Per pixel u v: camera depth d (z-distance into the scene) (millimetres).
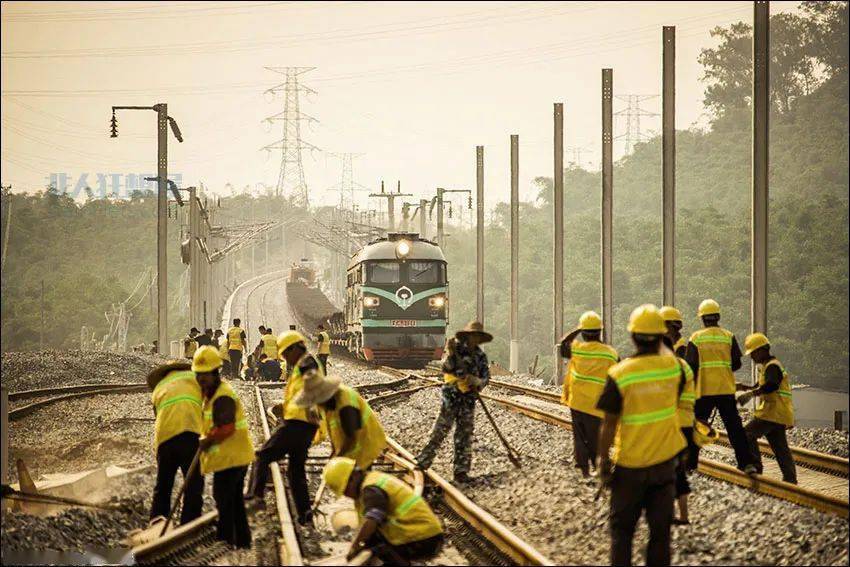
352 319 129625
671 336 39094
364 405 30906
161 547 28234
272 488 40500
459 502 35562
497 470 43781
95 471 42312
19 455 51281
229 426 30516
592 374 38938
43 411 67750
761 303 69188
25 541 30422
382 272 116062
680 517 32188
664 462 24281
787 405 40469
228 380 104250
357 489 26016
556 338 122062
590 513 33469
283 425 35094
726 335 40250
